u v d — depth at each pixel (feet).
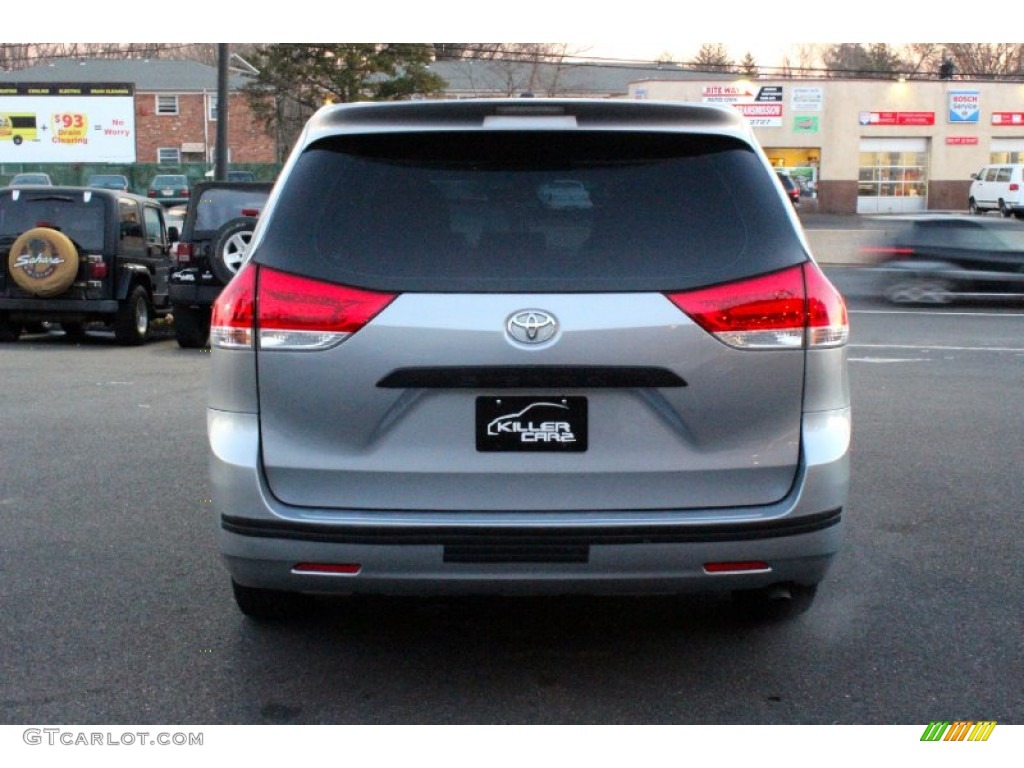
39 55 245.24
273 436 11.76
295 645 14.44
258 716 12.46
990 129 180.04
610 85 209.97
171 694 12.98
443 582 11.62
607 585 11.66
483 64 176.35
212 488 12.11
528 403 11.50
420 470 11.55
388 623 15.28
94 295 45.37
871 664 13.85
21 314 46.14
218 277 41.91
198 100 201.67
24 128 194.08
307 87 142.00
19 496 21.48
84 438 26.63
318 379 11.58
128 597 16.14
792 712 12.59
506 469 11.55
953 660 13.96
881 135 179.63
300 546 11.57
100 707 12.66
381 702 12.82
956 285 61.82
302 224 11.86
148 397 32.50
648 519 11.46
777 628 15.07
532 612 15.75
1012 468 23.94
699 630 15.03
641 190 11.92
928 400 32.45
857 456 25.09
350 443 11.63
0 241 45.42
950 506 21.02
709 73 216.13
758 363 11.60
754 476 11.73
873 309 61.05
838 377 12.03
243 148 204.74
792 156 180.55
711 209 11.84
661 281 11.50
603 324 11.37
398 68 146.30
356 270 11.60
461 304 11.42
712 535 11.47
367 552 11.48
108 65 208.13
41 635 14.69
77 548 18.34
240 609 14.88
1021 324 53.88
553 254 11.63
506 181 11.93
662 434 11.58
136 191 168.45
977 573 17.22
